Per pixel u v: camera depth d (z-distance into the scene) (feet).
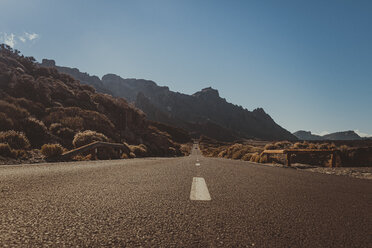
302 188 11.51
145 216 5.87
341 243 4.42
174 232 4.76
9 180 11.80
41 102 86.94
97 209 6.43
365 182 15.05
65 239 4.19
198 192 9.37
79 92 118.52
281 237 4.65
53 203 7.02
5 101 62.59
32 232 4.50
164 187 10.50
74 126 70.38
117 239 4.27
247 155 56.29
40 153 37.29
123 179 12.93
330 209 7.29
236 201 8.00
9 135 38.47
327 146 41.70
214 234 4.71
